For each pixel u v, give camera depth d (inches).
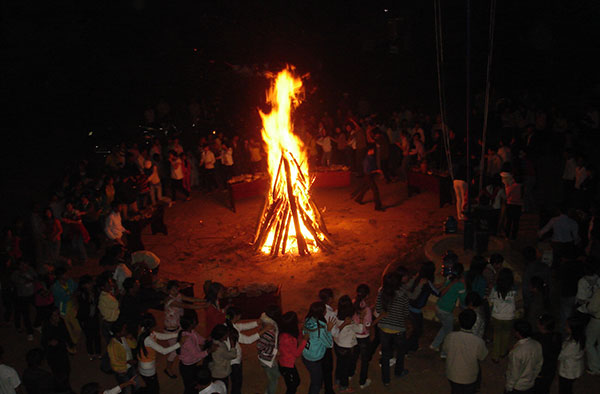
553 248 433.7
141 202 648.4
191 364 304.8
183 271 513.0
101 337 410.6
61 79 1052.5
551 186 705.0
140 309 345.4
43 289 392.2
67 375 308.0
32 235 544.1
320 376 302.5
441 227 591.5
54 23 1039.0
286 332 298.4
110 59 1056.2
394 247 544.4
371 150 649.0
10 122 1061.8
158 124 948.0
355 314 318.3
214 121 1007.0
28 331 406.3
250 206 692.7
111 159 713.6
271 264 519.2
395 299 319.0
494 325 342.0
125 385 289.6
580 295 337.7
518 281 416.5
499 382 331.0
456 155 674.8
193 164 772.0
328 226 610.2
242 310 404.2
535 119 887.7
